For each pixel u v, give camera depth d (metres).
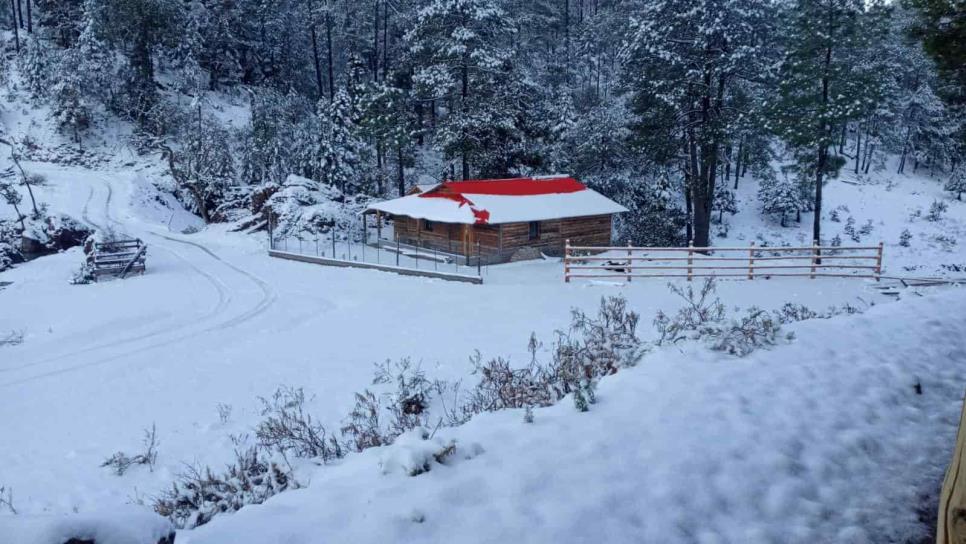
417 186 36.50
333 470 6.41
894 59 63.47
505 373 9.82
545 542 4.24
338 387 12.98
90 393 14.41
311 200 41.84
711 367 7.90
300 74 72.00
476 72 40.56
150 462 10.04
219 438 10.81
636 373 7.84
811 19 29.38
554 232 32.03
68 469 9.98
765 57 33.97
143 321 21.45
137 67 60.66
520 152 43.59
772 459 5.49
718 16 31.02
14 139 53.94
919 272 39.34
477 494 4.91
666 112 34.62
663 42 33.66
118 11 60.28
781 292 19.95
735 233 50.97
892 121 65.69
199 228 48.09
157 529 3.61
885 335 9.23
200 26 66.81
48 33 66.75
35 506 8.63
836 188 62.31
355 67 51.56
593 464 5.33
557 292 22.39
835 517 4.71
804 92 30.70
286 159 52.41
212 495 7.20
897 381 7.42
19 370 16.48
